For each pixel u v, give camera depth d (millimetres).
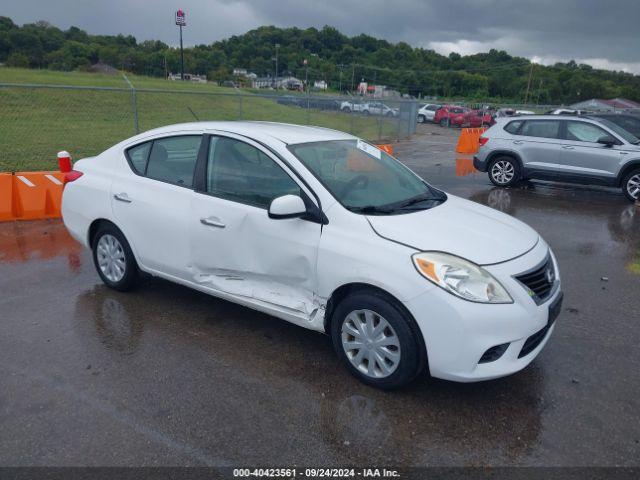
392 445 2943
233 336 4191
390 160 4664
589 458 2873
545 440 3014
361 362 3510
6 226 7426
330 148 4184
